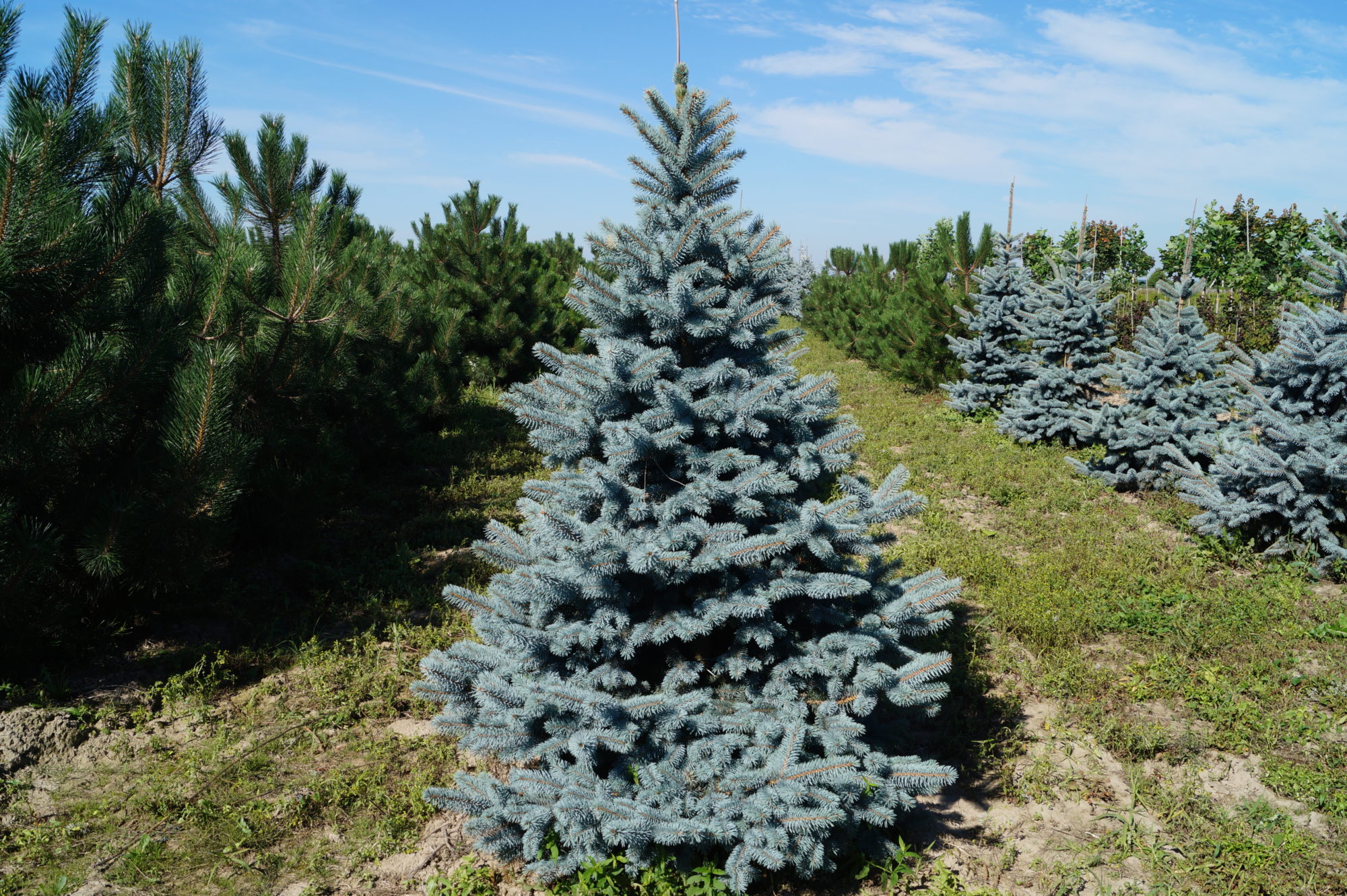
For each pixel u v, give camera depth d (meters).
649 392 4.20
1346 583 7.41
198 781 4.52
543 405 4.41
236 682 5.68
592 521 4.30
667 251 4.31
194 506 5.61
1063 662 6.12
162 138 6.60
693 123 4.52
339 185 10.17
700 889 3.67
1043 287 12.56
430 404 11.93
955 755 5.14
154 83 6.51
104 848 4.02
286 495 7.36
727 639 4.40
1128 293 20.66
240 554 7.53
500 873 4.01
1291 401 8.20
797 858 3.68
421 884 3.94
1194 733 5.25
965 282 15.96
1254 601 7.01
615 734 3.68
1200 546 8.23
